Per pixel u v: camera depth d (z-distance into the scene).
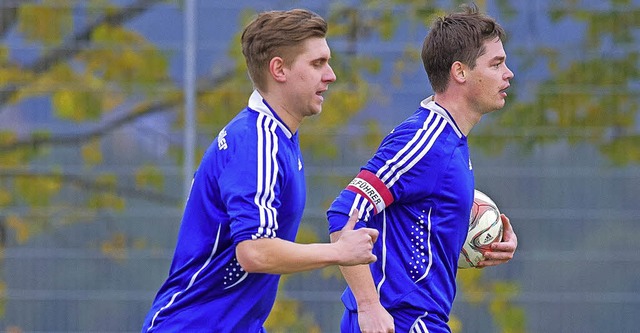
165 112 26.30
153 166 26.03
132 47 26.56
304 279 25.48
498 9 26.27
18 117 26.20
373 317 14.53
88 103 26.28
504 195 25.70
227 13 26.50
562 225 25.59
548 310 25.48
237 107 26.17
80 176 25.94
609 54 25.97
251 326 13.94
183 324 13.48
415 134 14.90
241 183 12.69
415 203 15.02
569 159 25.72
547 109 25.86
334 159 25.73
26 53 26.56
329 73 13.32
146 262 25.64
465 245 16.56
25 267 25.50
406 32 26.17
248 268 12.49
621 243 25.48
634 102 25.78
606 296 25.42
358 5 26.34
